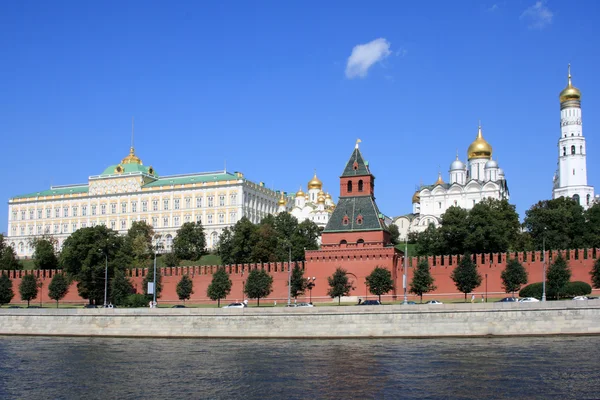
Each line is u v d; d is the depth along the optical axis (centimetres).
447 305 8075
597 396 4997
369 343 7738
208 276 13162
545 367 5959
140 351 7588
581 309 7788
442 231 14488
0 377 6172
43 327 9462
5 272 14838
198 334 8744
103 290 13212
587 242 13800
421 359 6531
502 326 7900
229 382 5753
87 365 6719
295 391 5366
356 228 11969
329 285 11531
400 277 11912
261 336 8506
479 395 5081
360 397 5125
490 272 11481
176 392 5441
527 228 15262
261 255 15912
